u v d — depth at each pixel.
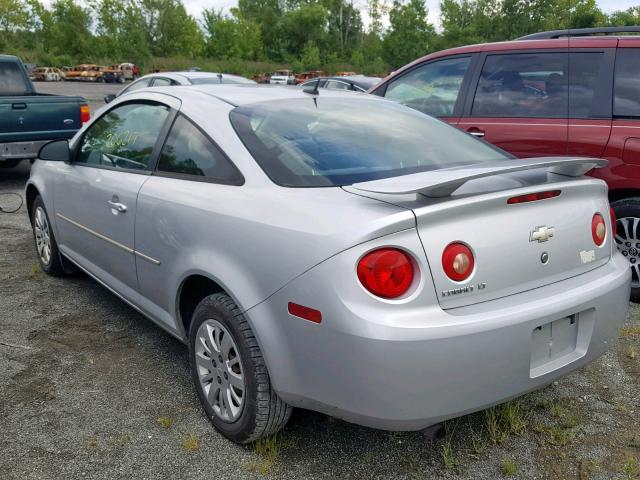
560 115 4.69
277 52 90.25
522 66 4.96
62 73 56.22
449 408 2.25
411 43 75.81
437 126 3.47
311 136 3.00
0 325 4.10
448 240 2.25
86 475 2.60
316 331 2.28
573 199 2.66
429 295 2.21
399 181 2.39
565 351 2.59
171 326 3.22
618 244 4.53
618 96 4.50
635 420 3.02
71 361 3.61
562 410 3.09
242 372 2.64
